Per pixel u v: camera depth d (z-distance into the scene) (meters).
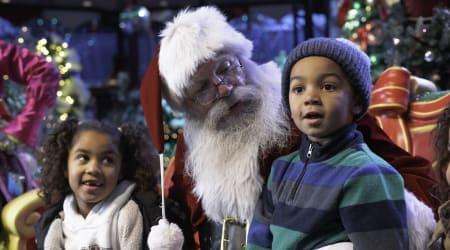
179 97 1.68
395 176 1.35
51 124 3.24
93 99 5.22
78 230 1.72
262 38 5.01
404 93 1.93
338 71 1.39
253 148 1.63
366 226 1.29
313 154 1.43
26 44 3.66
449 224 1.33
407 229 1.34
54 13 6.35
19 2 5.99
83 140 1.73
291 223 1.38
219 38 1.65
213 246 1.69
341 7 3.29
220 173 1.64
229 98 1.64
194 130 1.72
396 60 2.50
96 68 6.22
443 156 1.42
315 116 1.39
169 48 1.66
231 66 1.67
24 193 2.18
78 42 6.16
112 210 1.72
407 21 2.56
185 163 1.77
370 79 1.46
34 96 2.28
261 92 1.68
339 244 1.33
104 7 6.39
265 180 1.62
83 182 1.72
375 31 2.76
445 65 2.45
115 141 1.76
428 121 1.89
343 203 1.33
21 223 1.98
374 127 1.66
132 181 1.81
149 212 1.74
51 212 1.79
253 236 1.49
